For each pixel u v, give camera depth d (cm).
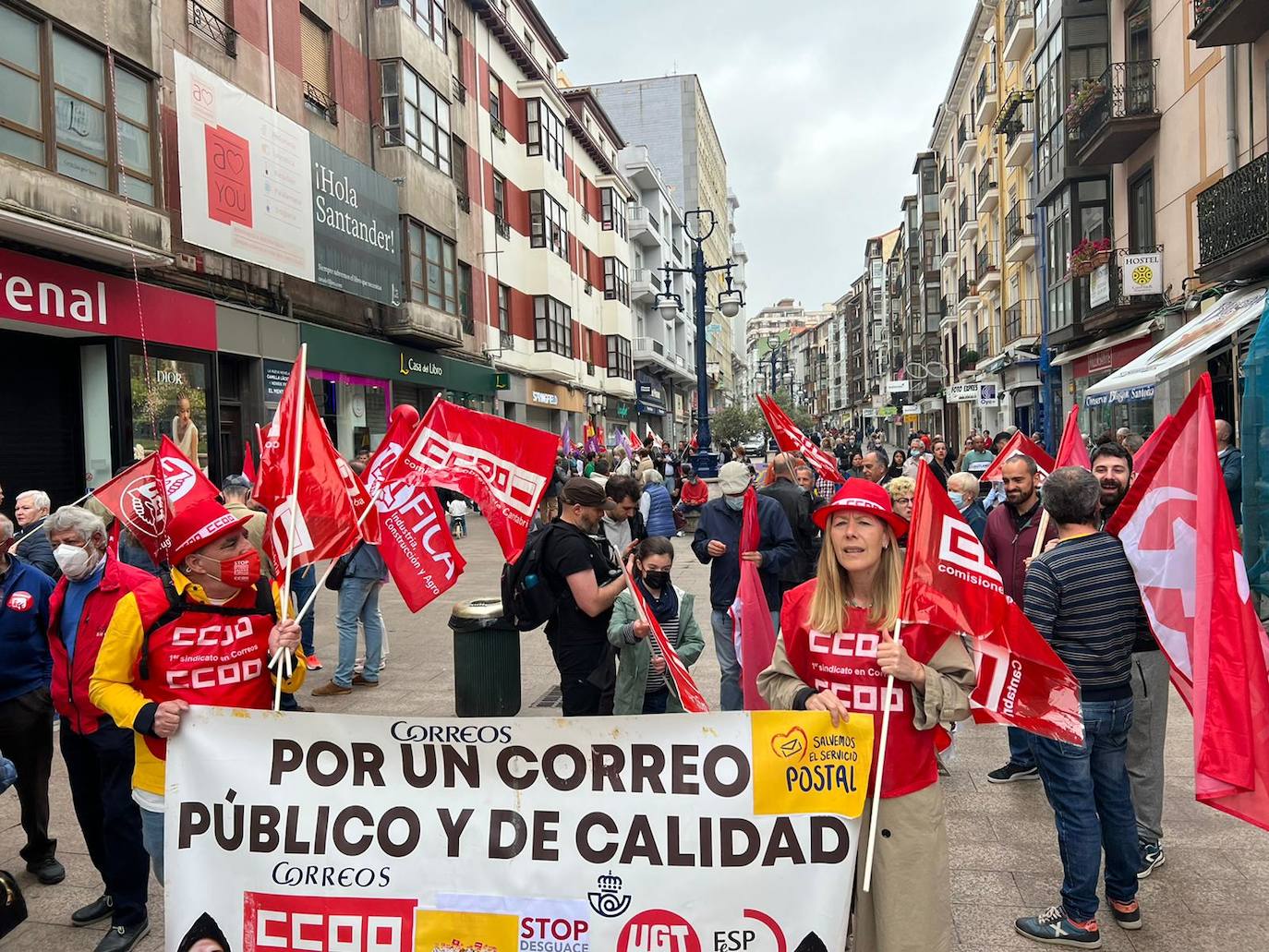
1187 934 355
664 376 5803
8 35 1045
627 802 289
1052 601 351
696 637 494
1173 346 1259
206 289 1417
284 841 299
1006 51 2950
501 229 2862
